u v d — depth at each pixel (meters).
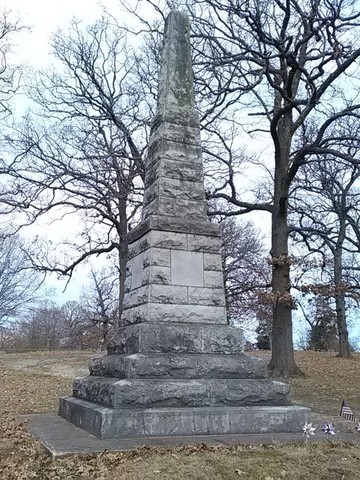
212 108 18.02
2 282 37.16
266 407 8.42
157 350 8.63
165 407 7.86
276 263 18.28
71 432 8.00
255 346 44.25
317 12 14.21
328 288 17.97
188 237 9.62
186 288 9.31
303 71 15.52
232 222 33.62
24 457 6.66
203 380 8.43
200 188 10.23
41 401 14.21
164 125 10.39
